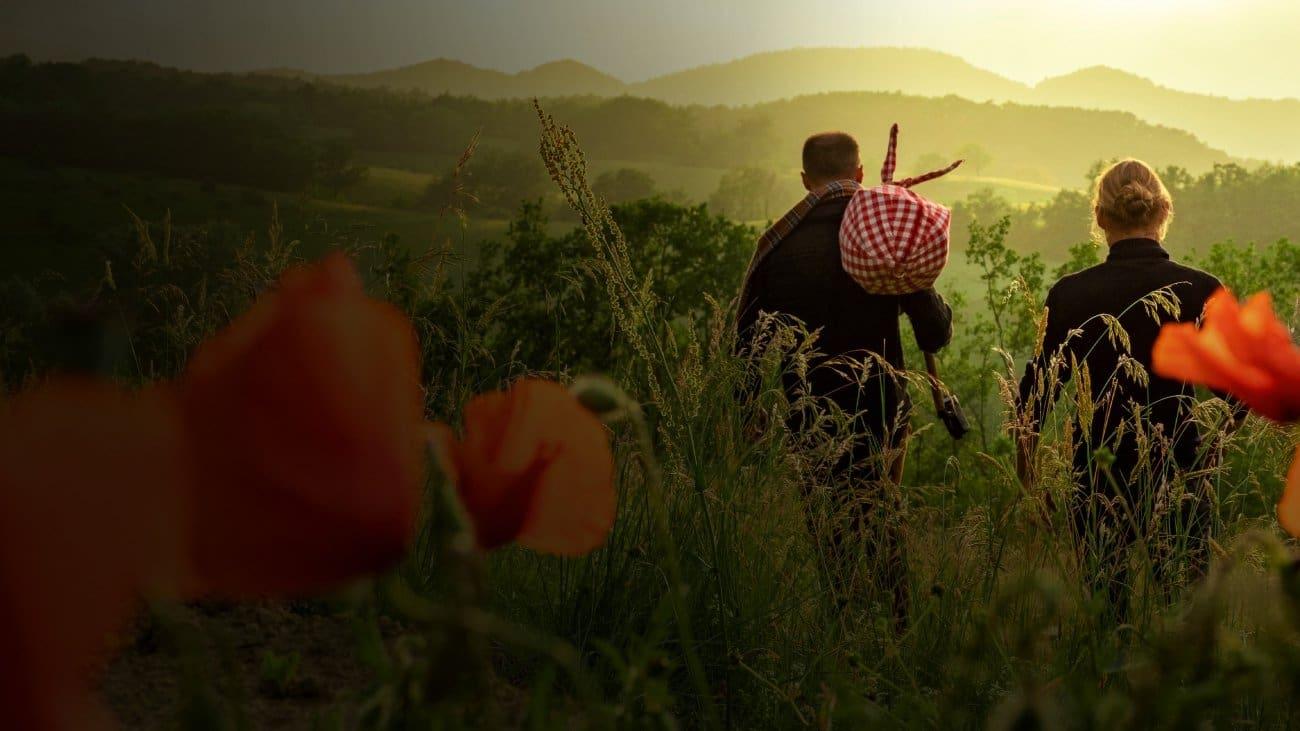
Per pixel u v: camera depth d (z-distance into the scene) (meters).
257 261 2.62
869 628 2.17
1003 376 2.70
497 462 0.61
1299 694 0.74
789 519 2.62
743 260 12.10
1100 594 1.12
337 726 0.81
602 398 0.65
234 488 0.38
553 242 9.70
